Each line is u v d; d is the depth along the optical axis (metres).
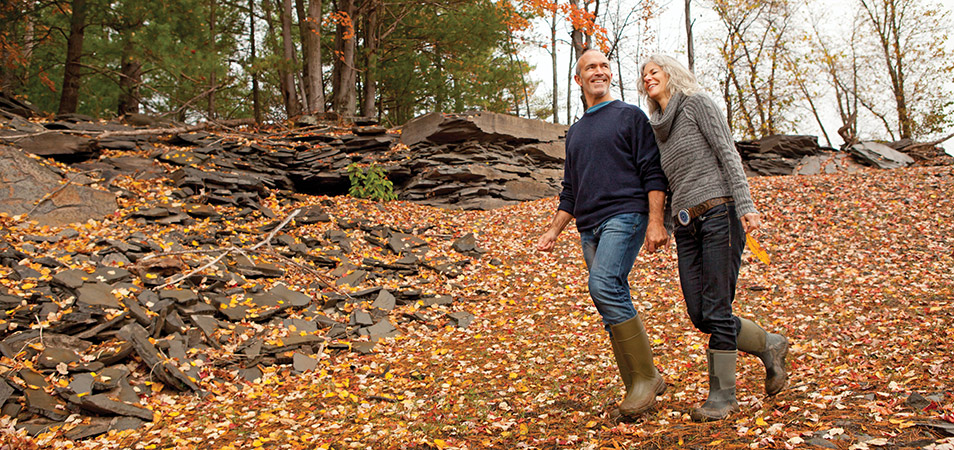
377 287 6.30
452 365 4.42
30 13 13.72
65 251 5.70
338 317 5.57
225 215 8.06
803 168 14.25
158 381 3.97
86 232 6.43
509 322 5.61
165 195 8.12
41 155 8.73
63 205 6.84
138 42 11.88
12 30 14.50
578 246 8.19
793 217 8.76
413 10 18.41
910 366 3.23
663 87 2.70
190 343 4.48
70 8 14.06
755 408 2.61
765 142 15.09
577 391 3.47
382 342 5.14
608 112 2.85
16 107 10.54
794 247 7.53
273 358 4.57
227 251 5.80
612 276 2.67
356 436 2.98
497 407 3.33
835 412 2.37
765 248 7.62
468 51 19.64
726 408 2.55
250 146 11.03
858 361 3.60
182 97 17.34
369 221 9.06
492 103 22.83
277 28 20.83
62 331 4.21
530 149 13.10
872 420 2.20
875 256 6.87
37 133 8.41
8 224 6.22
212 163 9.75
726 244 2.52
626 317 2.67
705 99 2.55
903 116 23.38
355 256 7.38
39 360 3.80
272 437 3.03
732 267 2.54
